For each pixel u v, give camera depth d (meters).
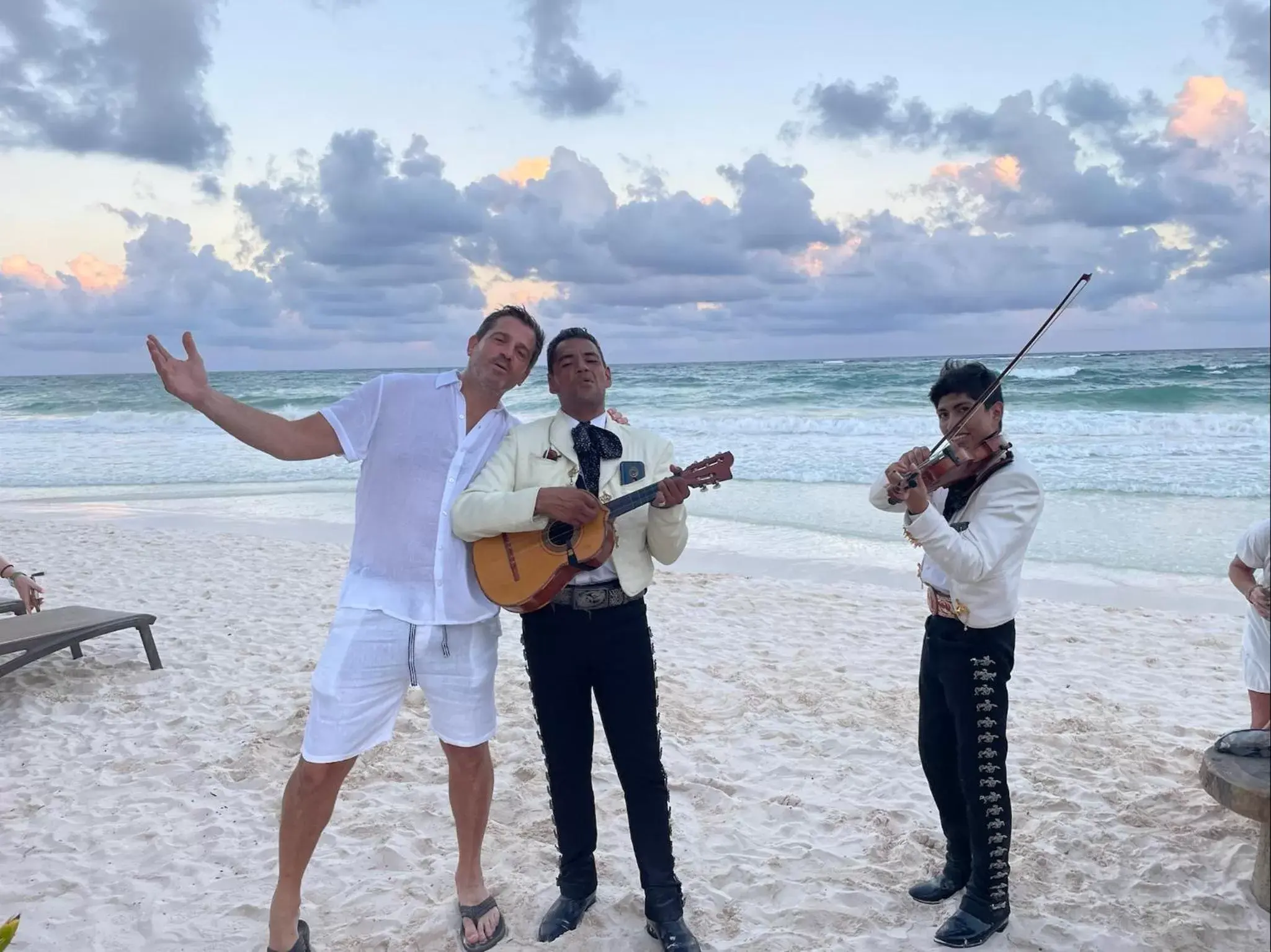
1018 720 4.79
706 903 3.05
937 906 3.01
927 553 2.60
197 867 3.30
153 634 6.48
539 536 2.62
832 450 17.58
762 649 6.16
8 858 3.39
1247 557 3.46
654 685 2.76
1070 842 3.40
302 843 2.62
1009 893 3.05
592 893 2.98
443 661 2.67
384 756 4.30
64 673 5.56
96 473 17.45
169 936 2.86
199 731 4.63
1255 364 33.78
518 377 2.80
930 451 2.65
